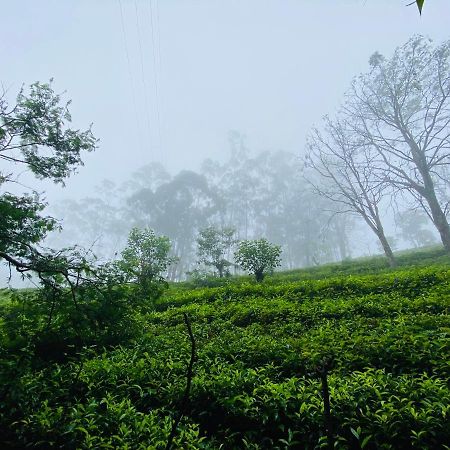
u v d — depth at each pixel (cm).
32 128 809
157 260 1831
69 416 523
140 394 606
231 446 511
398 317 927
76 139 866
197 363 723
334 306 1123
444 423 438
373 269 2511
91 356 809
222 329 1066
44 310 657
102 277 696
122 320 752
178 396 590
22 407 530
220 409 564
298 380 626
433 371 609
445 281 1315
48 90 845
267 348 774
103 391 627
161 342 899
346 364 684
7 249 657
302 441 478
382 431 445
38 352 786
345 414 478
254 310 1213
